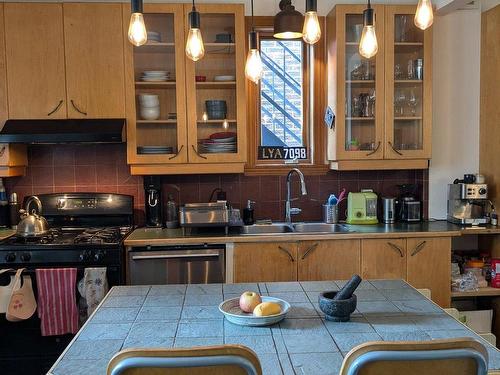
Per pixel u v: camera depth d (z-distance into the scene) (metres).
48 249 3.01
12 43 3.34
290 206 3.84
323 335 1.68
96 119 3.40
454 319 1.83
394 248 3.33
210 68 3.53
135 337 1.67
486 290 3.47
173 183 3.78
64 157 3.74
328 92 3.73
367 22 2.01
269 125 3.86
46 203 3.61
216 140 3.52
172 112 3.53
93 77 3.39
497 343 3.61
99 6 3.37
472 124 3.80
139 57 3.47
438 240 3.36
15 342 3.02
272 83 3.84
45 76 3.37
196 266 3.22
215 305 2.02
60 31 3.36
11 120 3.36
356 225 3.64
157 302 2.06
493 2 3.68
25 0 3.49
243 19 3.46
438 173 3.82
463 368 1.26
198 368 1.22
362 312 1.91
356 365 1.24
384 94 3.56
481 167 3.79
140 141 3.53
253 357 1.24
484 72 3.73
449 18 3.75
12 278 2.87
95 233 3.31
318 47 3.79
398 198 3.86
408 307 1.97
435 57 3.77
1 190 3.61
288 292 2.20
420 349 1.23
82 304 2.98
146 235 3.32
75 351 1.56
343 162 3.58
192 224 3.34
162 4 3.40
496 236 3.63
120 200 3.64
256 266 3.26
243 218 3.74
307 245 3.28
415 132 3.66
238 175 3.81
